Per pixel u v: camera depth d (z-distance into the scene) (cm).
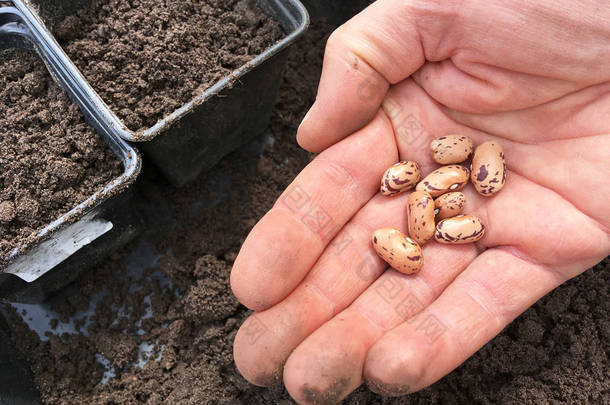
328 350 19
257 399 23
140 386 24
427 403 23
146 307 25
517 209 21
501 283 21
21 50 23
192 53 23
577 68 20
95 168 22
